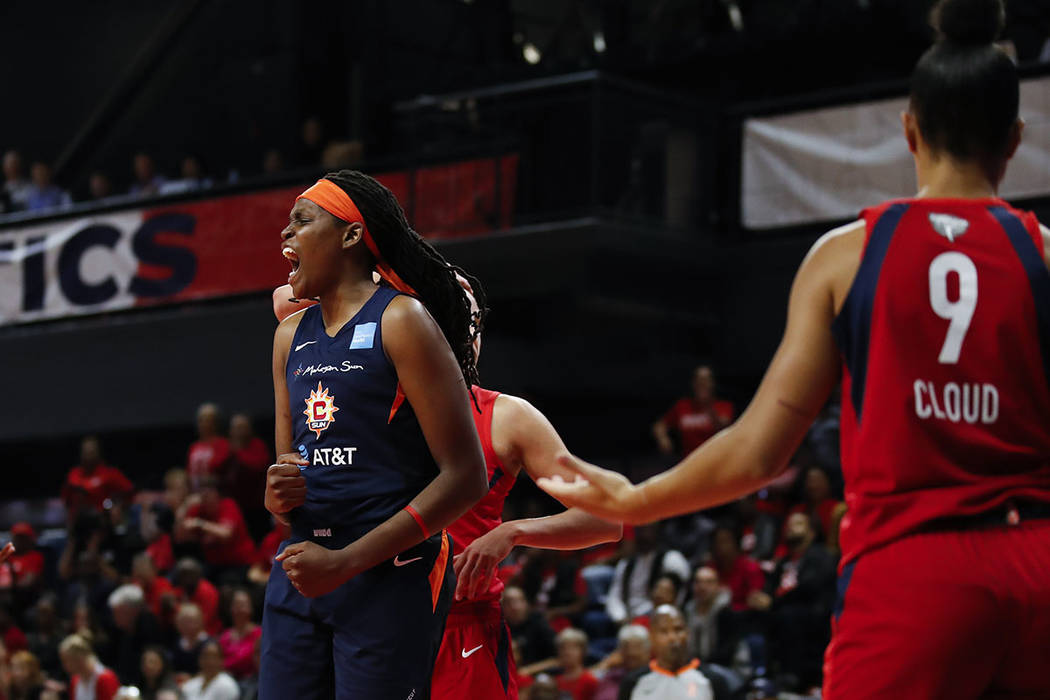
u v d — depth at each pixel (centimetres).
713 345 3388
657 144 3256
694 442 3019
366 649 791
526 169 3241
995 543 615
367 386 799
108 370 3847
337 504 800
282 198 3566
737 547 2622
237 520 3109
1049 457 630
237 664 2738
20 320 3928
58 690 2761
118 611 2834
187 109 4650
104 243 3816
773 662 2327
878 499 632
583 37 4278
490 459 1084
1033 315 626
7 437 4019
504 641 1086
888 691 618
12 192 4406
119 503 3503
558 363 3366
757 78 3809
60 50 4900
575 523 1045
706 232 3328
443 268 884
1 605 3097
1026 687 625
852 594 634
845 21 3559
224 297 3631
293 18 4497
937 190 659
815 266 653
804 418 646
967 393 624
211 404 3691
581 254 3120
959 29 658
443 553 832
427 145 3422
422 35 4556
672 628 2108
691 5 4088
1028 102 2912
